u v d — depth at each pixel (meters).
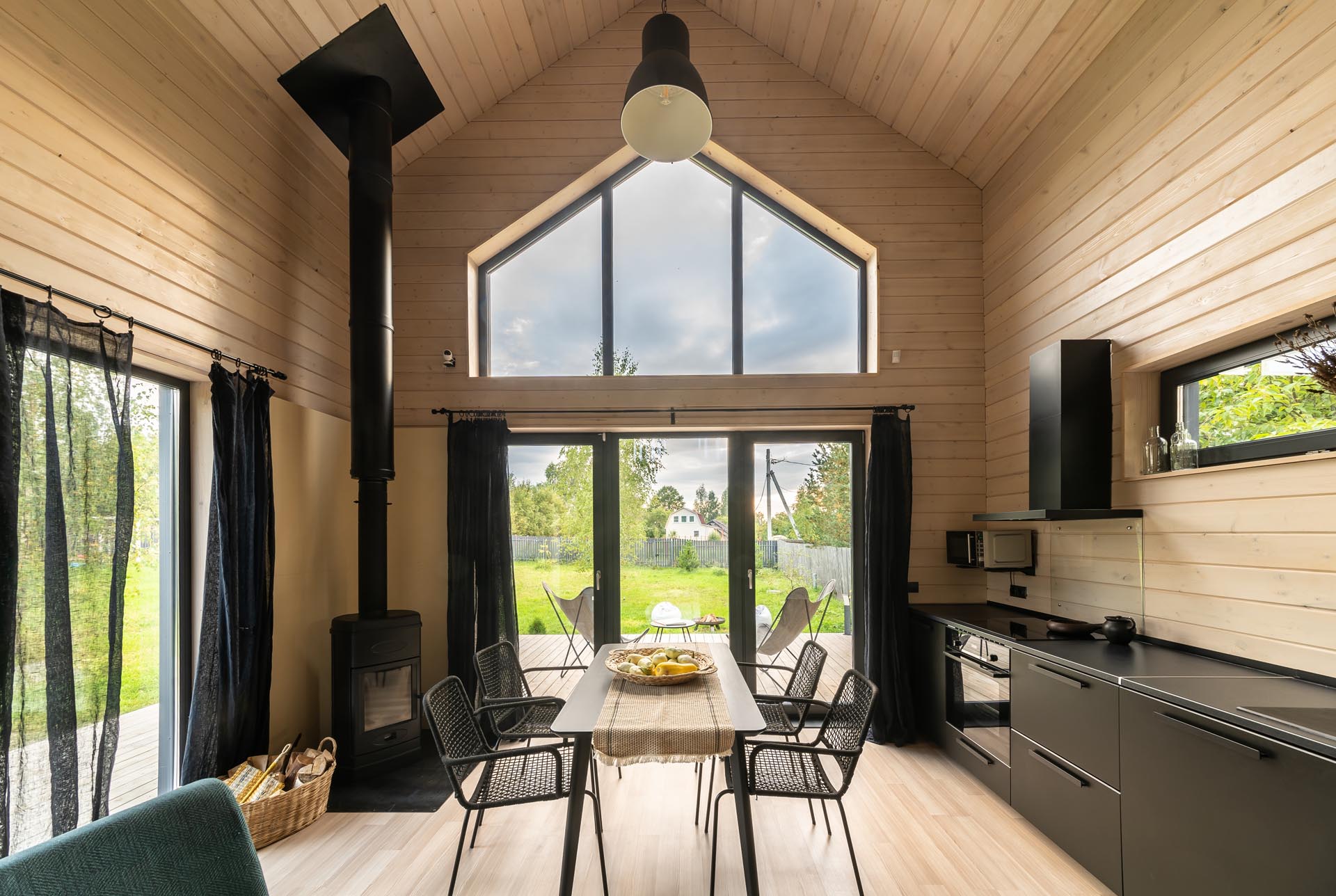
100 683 2.20
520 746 3.77
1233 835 1.83
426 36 3.61
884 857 2.62
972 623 3.48
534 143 4.47
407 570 4.32
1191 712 1.97
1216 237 2.49
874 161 4.44
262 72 3.27
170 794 1.29
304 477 3.65
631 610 4.48
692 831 2.85
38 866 1.06
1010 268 4.02
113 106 2.42
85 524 2.17
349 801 3.18
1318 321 2.17
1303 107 2.13
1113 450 3.08
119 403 2.30
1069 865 2.55
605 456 4.54
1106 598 3.14
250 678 3.02
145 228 2.57
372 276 3.64
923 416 4.35
